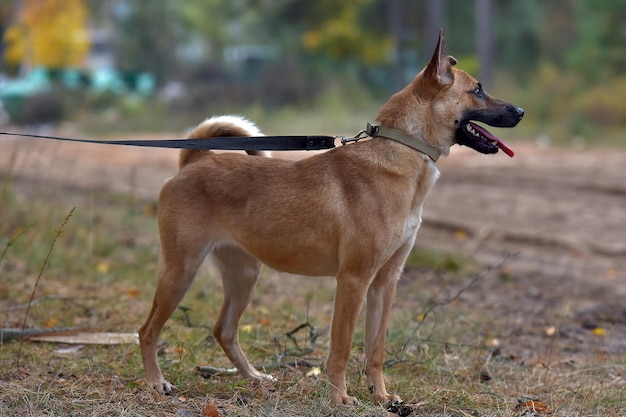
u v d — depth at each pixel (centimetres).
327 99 4050
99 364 847
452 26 5691
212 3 7550
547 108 3669
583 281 1344
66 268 1232
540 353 987
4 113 4381
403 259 792
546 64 4253
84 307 1062
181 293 796
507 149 798
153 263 1294
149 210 1700
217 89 4425
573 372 906
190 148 804
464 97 786
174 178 809
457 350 961
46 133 3831
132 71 6406
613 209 1830
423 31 5762
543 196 1988
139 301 1106
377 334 798
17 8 5941
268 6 6234
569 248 1559
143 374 823
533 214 1808
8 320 987
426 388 827
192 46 8025
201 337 958
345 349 760
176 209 795
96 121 4097
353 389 798
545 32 5219
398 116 775
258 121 3812
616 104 3584
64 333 937
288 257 782
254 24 6781
